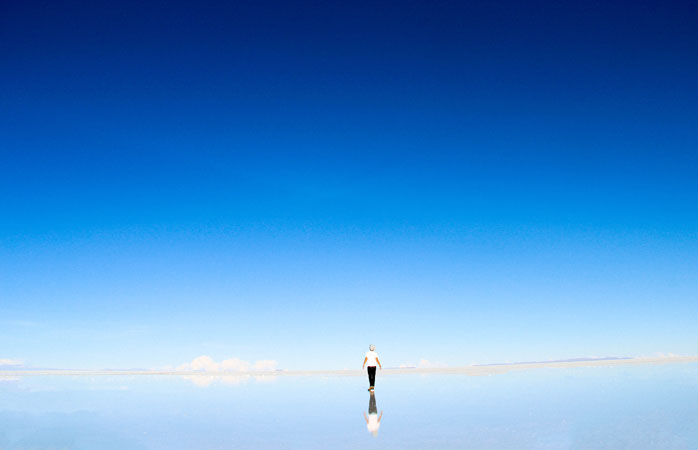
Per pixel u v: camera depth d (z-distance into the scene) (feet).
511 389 69.82
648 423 38.68
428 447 32.19
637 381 75.97
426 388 75.10
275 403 57.82
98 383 89.92
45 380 96.37
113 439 35.86
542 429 37.58
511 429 37.91
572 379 84.69
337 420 44.09
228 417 46.37
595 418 41.70
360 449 32.07
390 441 34.40
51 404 55.93
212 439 35.78
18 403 56.54
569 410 46.88
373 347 71.67
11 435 37.19
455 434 36.40
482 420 42.32
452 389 72.43
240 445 33.68
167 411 50.62
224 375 122.72
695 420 39.58
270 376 116.88
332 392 71.56
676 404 48.70
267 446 33.30
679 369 102.42
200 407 54.03
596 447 31.22
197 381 97.19
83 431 38.78
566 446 31.76
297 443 34.22
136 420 44.45
